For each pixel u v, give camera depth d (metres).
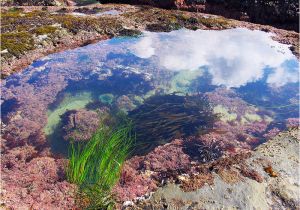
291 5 20.33
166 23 19.36
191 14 21.23
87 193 7.36
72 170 8.02
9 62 14.59
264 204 7.58
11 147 9.75
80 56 15.52
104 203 7.24
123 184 8.23
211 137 10.20
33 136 10.27
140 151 9.59
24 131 10.45
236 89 12.91
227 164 8.77
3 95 12.31
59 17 19.47
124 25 18.84
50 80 13.28
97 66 14.46
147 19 19.89
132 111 11.37
